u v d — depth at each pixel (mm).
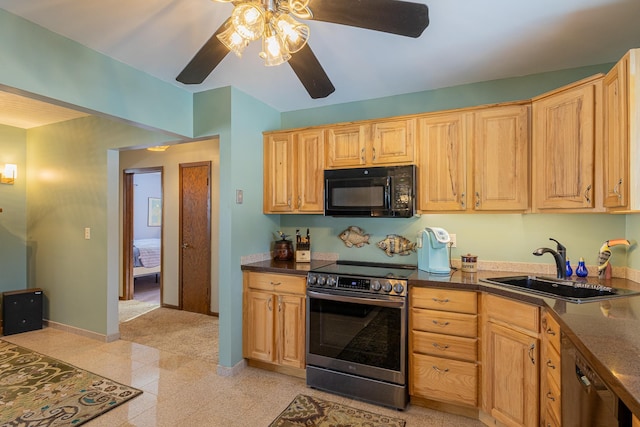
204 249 4410
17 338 3562
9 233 4035
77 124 3729
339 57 2254
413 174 2492
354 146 2768
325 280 2494
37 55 1868
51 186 3936
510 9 1719
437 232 2527
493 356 2021
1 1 1652
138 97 2422
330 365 2488
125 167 5078
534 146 2191
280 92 2893
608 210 1794
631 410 778
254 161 3041
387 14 1309
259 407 2297
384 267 2787
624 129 1615
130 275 5133
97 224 3568
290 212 3025
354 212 2666
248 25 1295
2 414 2186
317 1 1231
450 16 1777
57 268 3867
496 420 2051
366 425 2105
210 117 2820
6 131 4023
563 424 1406
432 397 2229
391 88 2793
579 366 1210
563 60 2293
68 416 2166
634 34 1953
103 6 1699
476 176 2379
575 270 2350
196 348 3299
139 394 2447
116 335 3535
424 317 2242
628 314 1437
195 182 4477
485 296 2082
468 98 2699
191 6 1702
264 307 2791
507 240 2578
